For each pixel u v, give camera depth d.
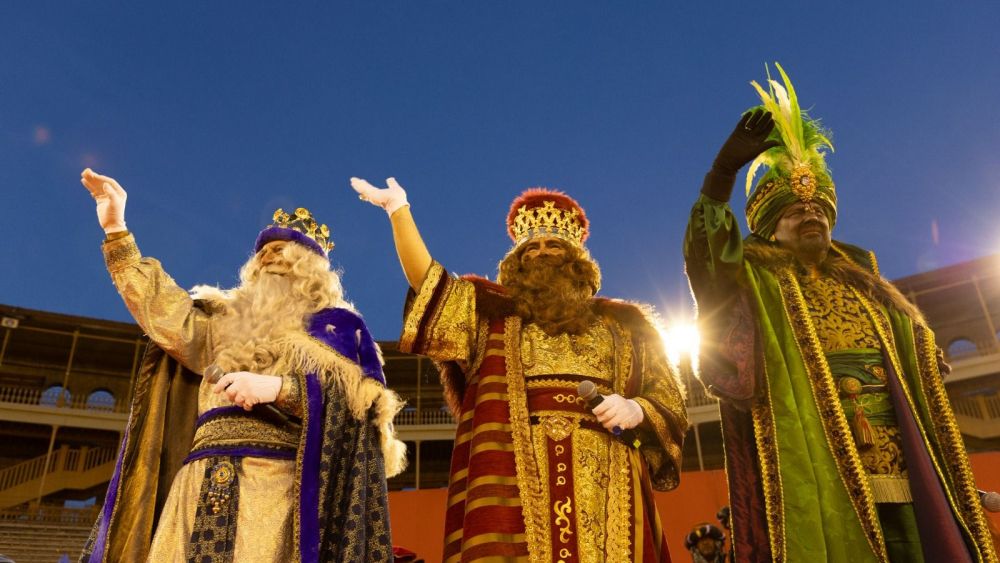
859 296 3.38
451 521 3.13
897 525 2.91
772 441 2.95
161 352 3.43
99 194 3.50
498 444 3.10
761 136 3.21
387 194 3.66
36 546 28.95
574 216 4.01
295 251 3.73
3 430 31.86
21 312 30.69
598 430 3.21
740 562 2.88
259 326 3.41
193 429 3.35
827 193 3.62
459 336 3.43
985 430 29.17
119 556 3.00
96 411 32.59
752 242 3.57
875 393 3.11
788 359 3.11
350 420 3.27
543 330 3.48
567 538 2.90
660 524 3.24
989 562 2.78
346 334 3.48
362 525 3.02
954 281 31.56
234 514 2.89
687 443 31.41
